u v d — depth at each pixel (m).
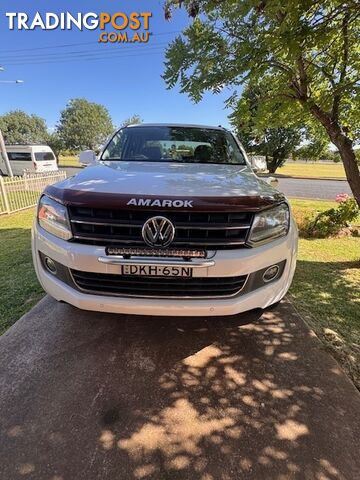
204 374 2.07
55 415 1.72
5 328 2.54
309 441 1.61
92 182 2.05
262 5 2.12
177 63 2.77
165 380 2.01
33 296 3.07
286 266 2.10
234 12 2.28
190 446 1.57
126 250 1.77
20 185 8.50
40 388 1.90
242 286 1.91
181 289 1.85
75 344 2.32
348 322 2.74
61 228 1.89
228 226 1.81
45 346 2.29
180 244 1.78
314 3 1.99
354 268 4.04
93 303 1.88
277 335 2.51
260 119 3.44
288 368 2.15
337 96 3.09
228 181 2.22
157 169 2.54
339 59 3.23
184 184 2.04
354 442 1.61
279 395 1.91
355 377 2.09
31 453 1.51
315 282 3.55
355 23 2.80
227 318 2.70
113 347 2.30
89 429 1.64
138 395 1.88
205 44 2.63
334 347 2.38
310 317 2.80
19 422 1.67
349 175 3.69
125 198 1.80
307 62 3.11
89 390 1.90
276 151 25.45
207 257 1.79
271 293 2.02
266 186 2.27
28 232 5.76
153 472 1.44
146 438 1.61
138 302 1.85
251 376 2.07
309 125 4.61
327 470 1.47
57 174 10.91
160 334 2.46
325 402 1.86
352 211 5.80
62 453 1.51
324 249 4.91
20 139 52.28
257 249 1.89
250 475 1.44
